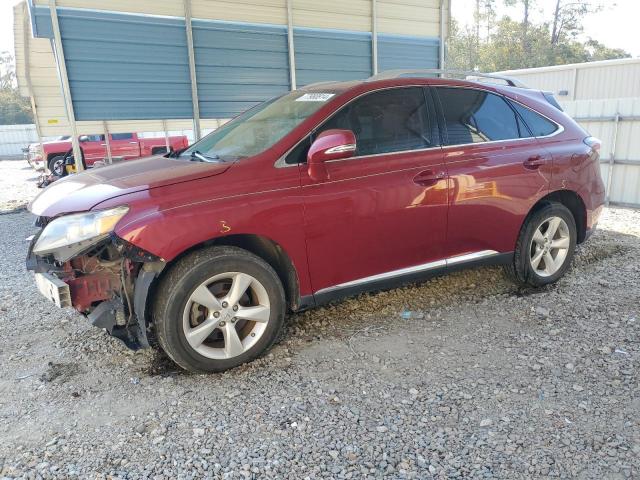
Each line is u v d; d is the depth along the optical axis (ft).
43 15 20.92
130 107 23.13
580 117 30.07
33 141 102.53
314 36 27.30
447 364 10.99
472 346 11.77
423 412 9.32
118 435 8.84
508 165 13.74
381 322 13.17
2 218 30.50
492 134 13.87
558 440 8.45
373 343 12.03
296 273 11.39
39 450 8.48
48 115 37.50
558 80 54.70
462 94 13.69
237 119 14.42
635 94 49.16
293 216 11.02
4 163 86.94
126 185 10.49
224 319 10.69
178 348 10.27
